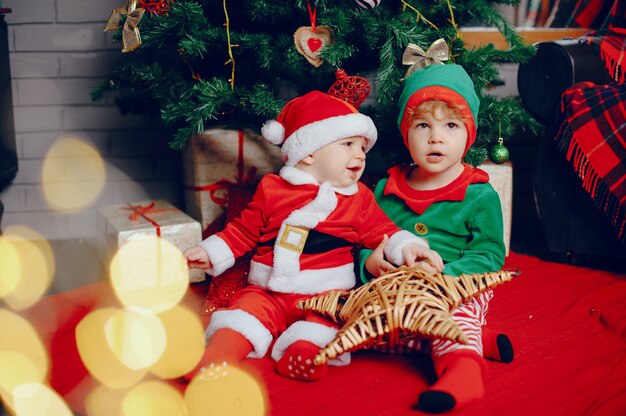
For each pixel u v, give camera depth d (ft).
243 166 7.31
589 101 6.40
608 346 4.84
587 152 6.39
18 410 4.01
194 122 5.83
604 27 8.58
